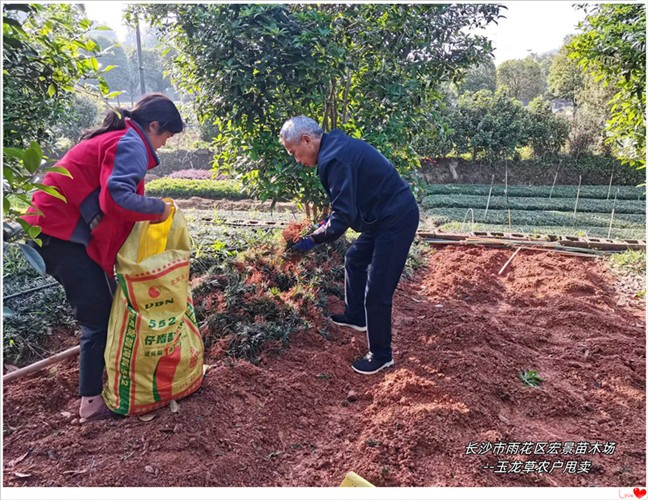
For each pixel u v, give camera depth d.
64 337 3.72
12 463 2.50
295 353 3.63
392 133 5.26
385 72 5.17
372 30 5.01
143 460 2.51
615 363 3.74
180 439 2.63
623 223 9.52
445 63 5.89
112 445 2.60
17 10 2.76
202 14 4.65
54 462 2.51
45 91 3.40
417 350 3.84
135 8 5.06
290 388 3.19
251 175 5.53
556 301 4.89
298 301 4.05
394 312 4.58
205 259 4.60
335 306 4.45
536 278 5.55
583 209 11.34
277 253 4.54
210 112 5.27
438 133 6.08
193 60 5.13
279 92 4.93
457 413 2.98
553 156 16.31
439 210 10.72
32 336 3.55
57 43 3.06
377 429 2.89
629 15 5.75
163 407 2.85
